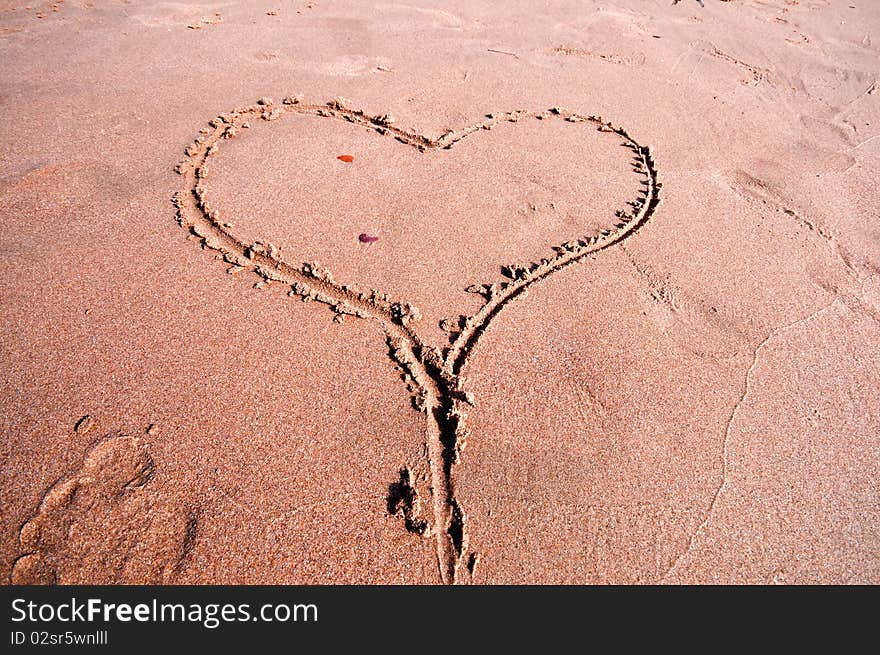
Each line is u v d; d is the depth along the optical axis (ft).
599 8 21.36
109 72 14.75
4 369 7.70
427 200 11.56
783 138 15.21
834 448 7.96
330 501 6.81
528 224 11.25
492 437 7.59
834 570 6.83
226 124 13.15
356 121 13.75
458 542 6.64
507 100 15.20
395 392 8.05
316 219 10.80
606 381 8.45
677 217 11.85
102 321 8.50
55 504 6.48
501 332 9.02
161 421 7.34
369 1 20.08
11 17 17.11
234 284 9.39
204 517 6.51
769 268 10.82
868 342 9.55
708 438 7.88
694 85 17.19
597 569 6.57
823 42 21.06
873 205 12.83
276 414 7.57
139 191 11.03
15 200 10.45
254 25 17.81
